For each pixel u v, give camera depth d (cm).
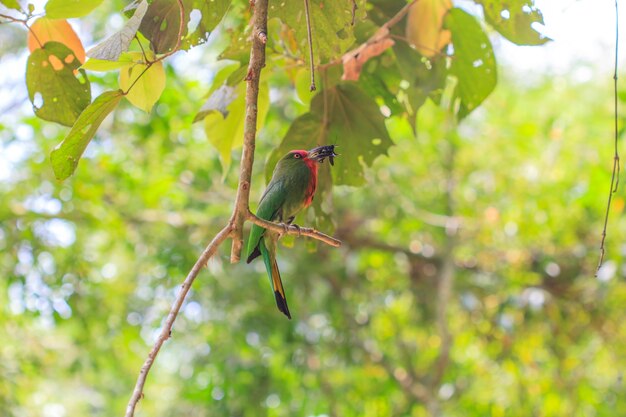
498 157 1350
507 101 1391
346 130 569
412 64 583
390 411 1320
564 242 1297
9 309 1277
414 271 1393
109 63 451
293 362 1265
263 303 1271
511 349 1287
